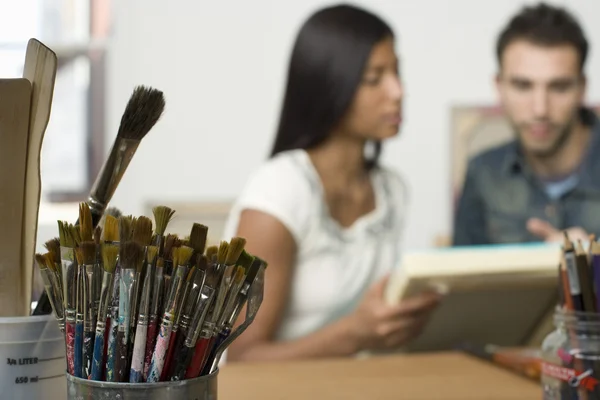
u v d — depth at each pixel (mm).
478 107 1608
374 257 1523
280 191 1429
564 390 561
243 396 748
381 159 1543
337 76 1497
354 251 1501
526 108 1618
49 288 420
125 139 430
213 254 414
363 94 1511
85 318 397
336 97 1495
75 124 1513
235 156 1512
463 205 1603
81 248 392
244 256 413
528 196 1618
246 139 1513
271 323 1357
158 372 388
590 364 542
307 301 1458
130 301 387
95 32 1516
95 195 436
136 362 388
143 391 379
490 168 1611
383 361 942
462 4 1590
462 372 872
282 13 1508
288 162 1457
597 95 1649
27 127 437
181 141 1493
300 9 1513
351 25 1510
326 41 1496
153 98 433
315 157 1482
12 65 1468
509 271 837
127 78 1485
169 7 1485
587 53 1646
